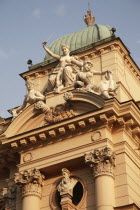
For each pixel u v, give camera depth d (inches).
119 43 2379.4
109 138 2037.4
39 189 2090.3
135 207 1868.8
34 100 2261.3
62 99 2208.4
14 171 2260.1
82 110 2124.8
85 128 2071.9
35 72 2522.1
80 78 2180.1
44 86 2464.3
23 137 2145.7
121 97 2180.1
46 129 2106.3
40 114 2194.9
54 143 2122.3
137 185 2032.5
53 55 2390.5
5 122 2433.6
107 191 1911.9
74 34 2699.3
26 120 2192.4
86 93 2090.3
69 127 2071.9
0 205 2234.3
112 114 2020.2
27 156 2153.1
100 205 1888.5
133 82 2466.8
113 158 1983.3
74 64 2321.6
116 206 1909.4
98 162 1971.0
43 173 2117.4
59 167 2089.1
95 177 1961.1
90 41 2578.7
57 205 2048.5
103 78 2267.5
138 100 2445.9
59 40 2719.0
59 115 2154.3
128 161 2020.2
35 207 2044.8
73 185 2042.3
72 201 2054.6
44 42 2409.0
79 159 2038.6
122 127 2054.6
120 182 1955.0
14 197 2180.1
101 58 2379.4
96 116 2028.8
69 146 2079.2
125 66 2425.0
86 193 2003.0
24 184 2091.5
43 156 2117.4
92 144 2023.9
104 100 2016.5
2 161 2276.1
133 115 2032.5
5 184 2298.2
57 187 2071.9
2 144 2191.2
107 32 2598.4
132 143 2110.0
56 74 2327.8
